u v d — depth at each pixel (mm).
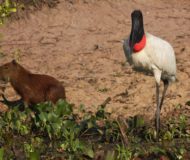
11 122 34844
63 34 53375
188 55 47531
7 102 38281
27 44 51125
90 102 39750
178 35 52938
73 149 32250
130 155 31562
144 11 58719
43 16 55969
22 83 37969
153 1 60938
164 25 55688
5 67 37969
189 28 55000
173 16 57938
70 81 43438
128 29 54750
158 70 34344
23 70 38062
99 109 34688
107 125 34438
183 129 34625
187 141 33656
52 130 33906
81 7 57750
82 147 32094
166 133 33938
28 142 33719
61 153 32375
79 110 36844
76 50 49781
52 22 55469
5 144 33469
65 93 39969
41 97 38031
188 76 43250
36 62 47438
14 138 34312
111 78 43625
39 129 34969
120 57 47906
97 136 34594
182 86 41688
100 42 51531
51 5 57188
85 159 31859
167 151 32281
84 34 53406
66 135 33438
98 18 56625
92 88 42031
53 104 36281
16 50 48938
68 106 34625
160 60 34000
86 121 34719
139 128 34594
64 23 55406
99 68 45844
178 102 39312
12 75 37969
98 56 48250
